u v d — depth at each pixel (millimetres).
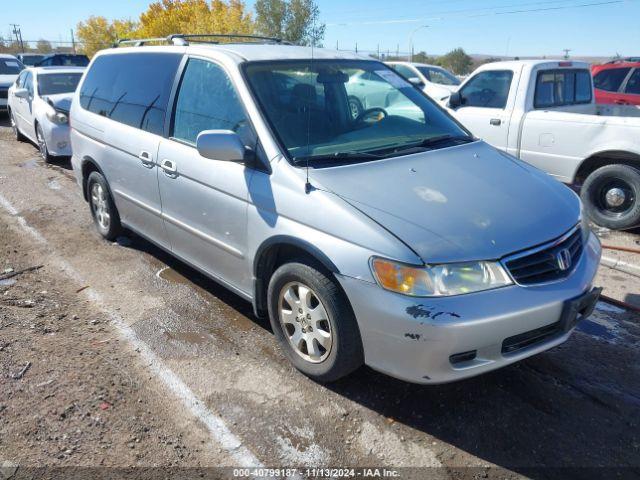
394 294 2807
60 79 10562
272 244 3383
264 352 3754
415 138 4039
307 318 3314
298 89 3914
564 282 3031
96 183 5648
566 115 6613
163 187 4398
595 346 3906
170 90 4430
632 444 2955
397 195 3162
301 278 3229
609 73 10344
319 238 3092
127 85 5090
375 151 3695
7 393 3250
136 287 4738
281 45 4449
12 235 5980
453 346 2758
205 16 30703
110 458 2805
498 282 2848
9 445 2869
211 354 3725
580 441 2969
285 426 3053
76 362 3584
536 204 3326
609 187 6418
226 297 4555
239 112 3756
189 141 4164
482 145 4172
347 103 4125
